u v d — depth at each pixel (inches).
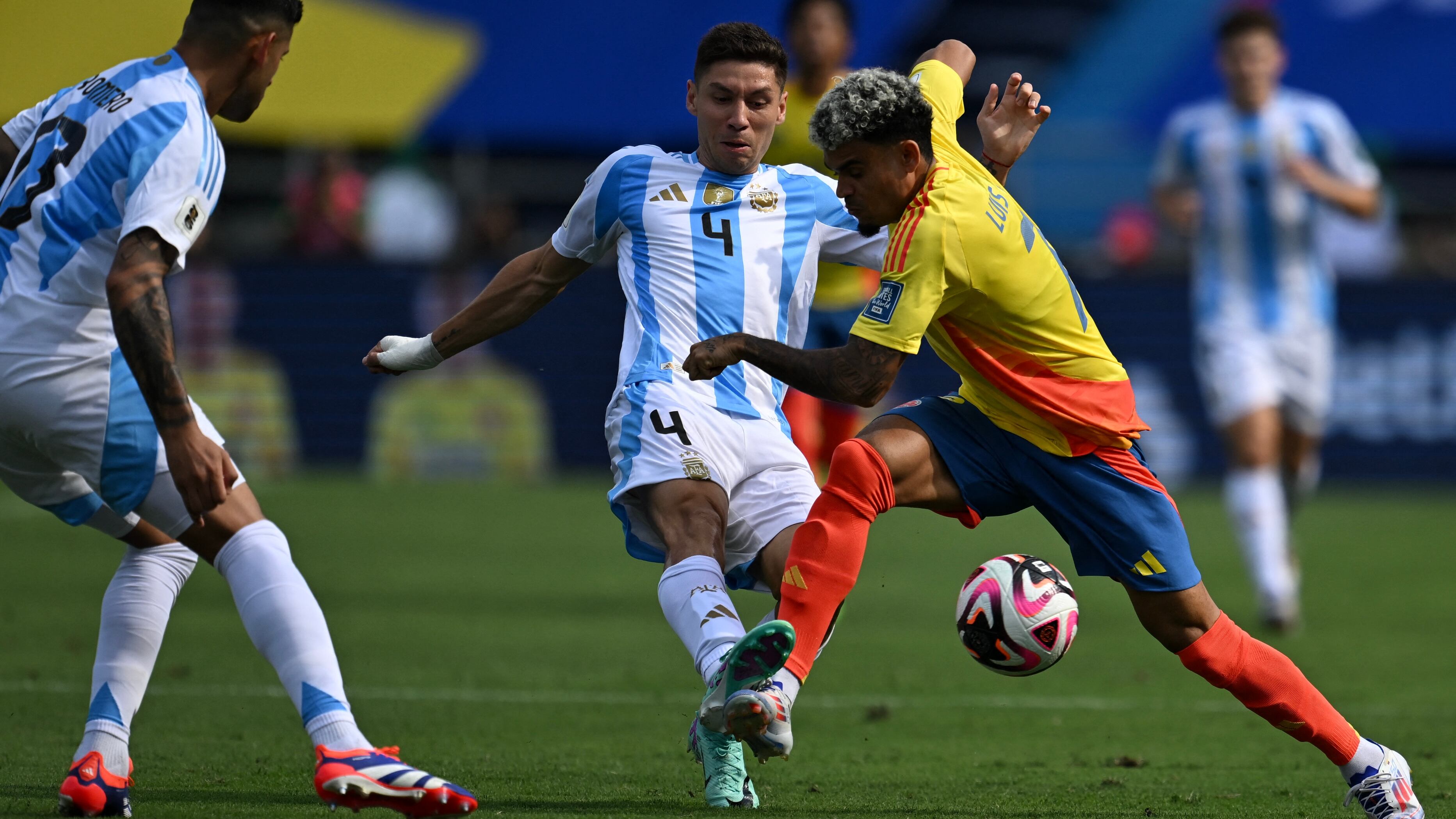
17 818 536.7
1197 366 2245.3
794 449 647.8
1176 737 792.3
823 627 562.9
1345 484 2250.2
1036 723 831.1
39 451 546.6
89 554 1585.9
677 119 2409.0
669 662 1019.3
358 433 2247.8
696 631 568.4
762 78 650.2
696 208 654.5
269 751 700.0
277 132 2364.7
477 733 770.2
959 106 626.8
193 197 517.7
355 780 485.7
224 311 2212.1
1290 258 1288.1
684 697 890.1
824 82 1030.4
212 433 550.6
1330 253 2412.6
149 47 2242.9
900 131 544.7
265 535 538.3
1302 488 1341.0
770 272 655.1
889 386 545.6
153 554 589.9
